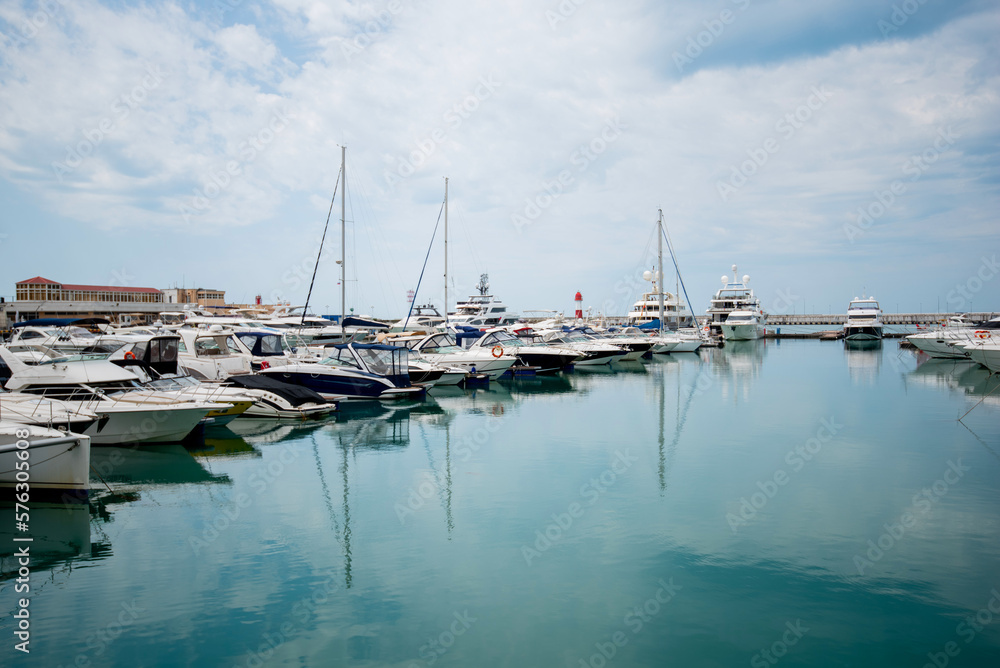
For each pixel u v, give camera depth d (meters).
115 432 15.30
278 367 22.81
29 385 15.77
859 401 23.56
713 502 11.53
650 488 12.41
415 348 31.11
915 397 24.42
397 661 6.55
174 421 15.55
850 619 7.36
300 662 6.51
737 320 71.88
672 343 51.78
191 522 10.57
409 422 19.70
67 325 26.08
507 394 26.53
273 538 9.85
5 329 49.78
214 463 14.41
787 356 48.75
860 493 11.95
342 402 23.33
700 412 21.55
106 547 9.45
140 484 12.70
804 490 12.16
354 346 24.58
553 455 15.20
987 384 28.19
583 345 40.72
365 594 8.02
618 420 20.06
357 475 13.45
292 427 18.80
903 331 91.56
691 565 8.84
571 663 6.54
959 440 16.44
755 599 7.85
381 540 9.78
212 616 7.44
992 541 9.57
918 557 9.02
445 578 8.46
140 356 18.19
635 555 9.18
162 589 8.12
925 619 7.34
